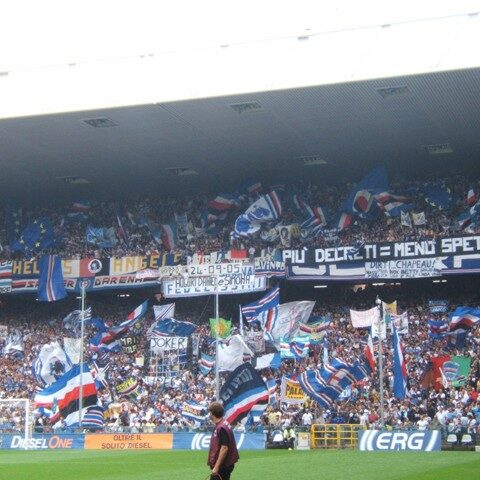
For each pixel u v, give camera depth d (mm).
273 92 58562
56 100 62531
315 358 61438
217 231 74312
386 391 55500
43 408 56625
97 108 61625
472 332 59844
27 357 71375
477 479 26625
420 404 53938
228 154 71188
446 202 68500
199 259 71688
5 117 63375
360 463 34250
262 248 70312
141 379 64000
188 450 50188
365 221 69812
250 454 42625
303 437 48969
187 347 65312
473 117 62500
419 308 66375
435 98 59281
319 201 73188
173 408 59375
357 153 70438
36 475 31516
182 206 76938
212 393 60031
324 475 28453
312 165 73250
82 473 32312
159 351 65188
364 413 51250
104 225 77875
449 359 56344
